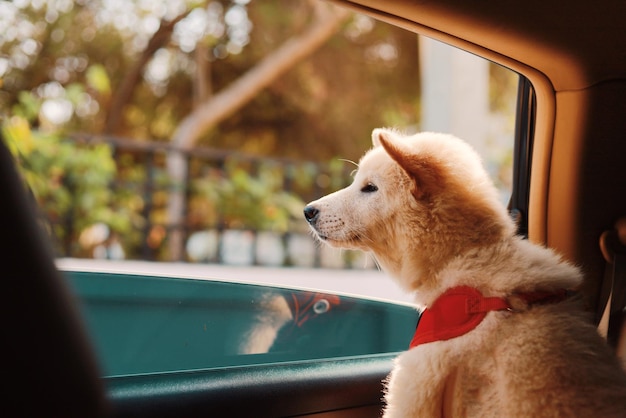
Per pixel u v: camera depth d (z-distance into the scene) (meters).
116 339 2.25
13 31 8.33
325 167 10.15
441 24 2.14
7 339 0.90
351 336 2.67
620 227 2.57
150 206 8.51
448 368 1.92
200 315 2.38
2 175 0.89
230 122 10.49
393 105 10.79
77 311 0.98
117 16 9.27
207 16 9.64
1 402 0.91
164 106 10.30
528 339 1.81
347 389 2.30
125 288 2.30
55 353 0.94
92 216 7.52
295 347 2.53
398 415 2.02
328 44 10.35
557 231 2.68
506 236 2.13
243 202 9.05
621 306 2.48
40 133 7.31
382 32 10.17
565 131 2.56
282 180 9.76
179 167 8.86
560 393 1.72
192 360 2.30
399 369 2.08
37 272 0.92
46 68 8.66
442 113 7.52
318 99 10.55
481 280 1.99
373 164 2.48
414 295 2.25
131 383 1.92
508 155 5.69
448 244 2.14
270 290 2.53
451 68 7.46
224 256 8.85
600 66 2.36
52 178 7.23
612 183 2.57
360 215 2.46
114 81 9.55
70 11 8.64
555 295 1.94
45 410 0.95
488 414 1.83
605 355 1.82
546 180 2.66
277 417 2.11
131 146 8.36
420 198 2.20
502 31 2.19
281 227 9.15
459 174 2.21
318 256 8.65
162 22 9.39
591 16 2.09
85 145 7.88
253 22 9.82
